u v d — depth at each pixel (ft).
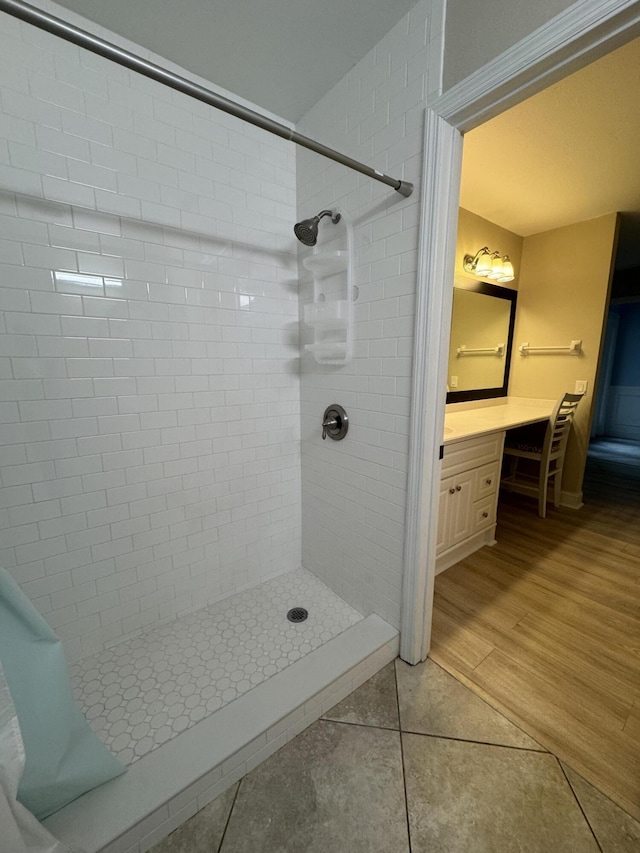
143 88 4.34
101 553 4.77
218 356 5.38
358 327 4.87
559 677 4.52
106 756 3.08
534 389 10.42
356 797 3.31
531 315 10.34
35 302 3.99
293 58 4.38
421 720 4.00
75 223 4.10
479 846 2.94
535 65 2.84
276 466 6.28
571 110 5.14
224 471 5.70
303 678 4.15
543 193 7.72
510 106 3.26
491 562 7.07
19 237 3.83
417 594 4.52
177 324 4.95
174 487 5.25
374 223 4.46
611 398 18.97
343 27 3.96
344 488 5.58
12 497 4.10
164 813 3.03
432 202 3.72
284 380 6.13
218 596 5.94
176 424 5.14
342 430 5.36
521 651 4.93
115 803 2.97
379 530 5.00
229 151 5.09
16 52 3.63
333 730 3.92
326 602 5.92
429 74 3.65
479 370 9.70
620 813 3.13
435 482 4.38
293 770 3.54
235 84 4.82
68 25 2.08
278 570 6.64
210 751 3.38
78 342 4.28
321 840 3.01
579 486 9.66
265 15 3.81
